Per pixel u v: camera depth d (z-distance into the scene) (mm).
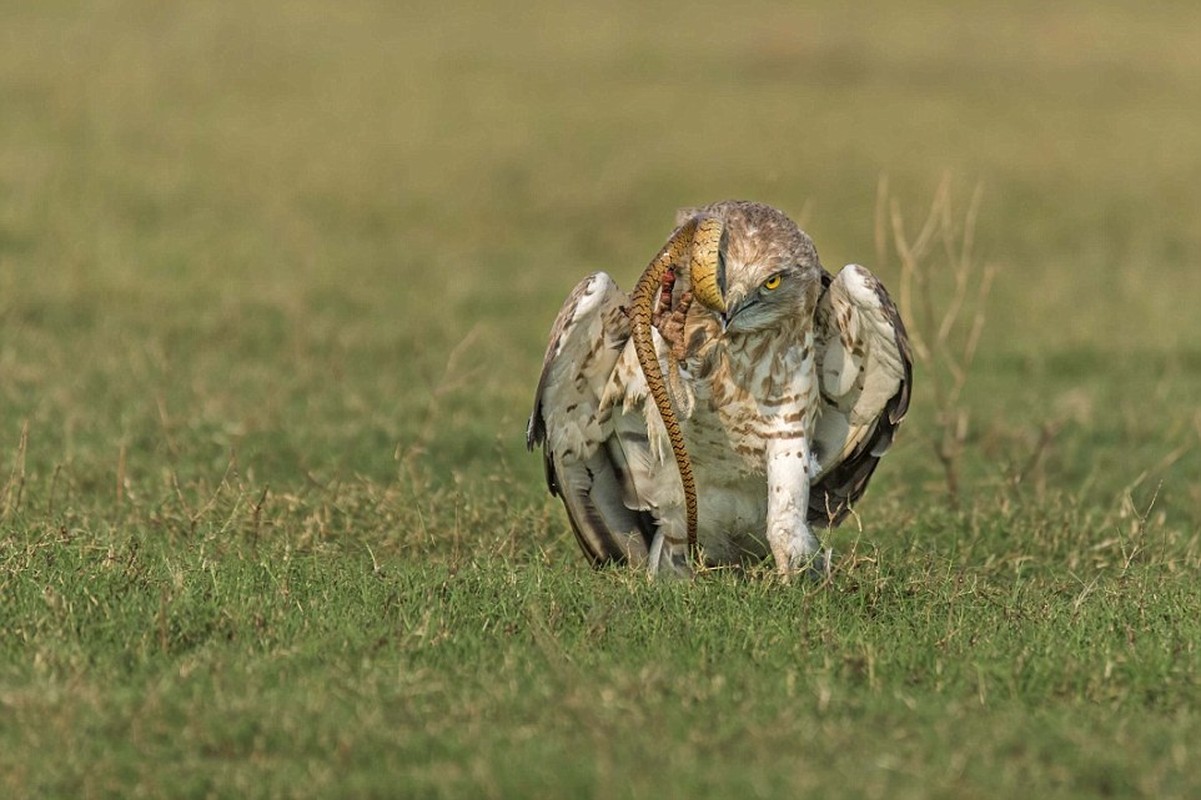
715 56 96375
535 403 25047
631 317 24156
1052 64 98188
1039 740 17938
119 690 18891
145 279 50062
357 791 16688
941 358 46344
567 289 54438
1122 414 40219
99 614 21422
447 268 56125
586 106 81375
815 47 96188
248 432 34906
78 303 47125
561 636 21297
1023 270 58344
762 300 24047
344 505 28734
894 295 54000
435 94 82875
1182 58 101562
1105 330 49844
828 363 25469
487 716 18438
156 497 29594
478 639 21125
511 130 75562
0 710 18250
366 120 76562
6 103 73250
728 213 24562
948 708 18844
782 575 24281
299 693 18891
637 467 25734
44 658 19797
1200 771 17375
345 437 35406
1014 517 29812
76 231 54969
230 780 16969
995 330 50188
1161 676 20094
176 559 24469
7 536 25656
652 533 26812
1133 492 33312
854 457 26578
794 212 63844
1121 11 117375
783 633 21594
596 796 16391
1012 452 36344
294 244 57000
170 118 74062
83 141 68250
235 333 45094
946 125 79688
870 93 87500
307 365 41938
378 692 19000
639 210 64688
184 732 17812
